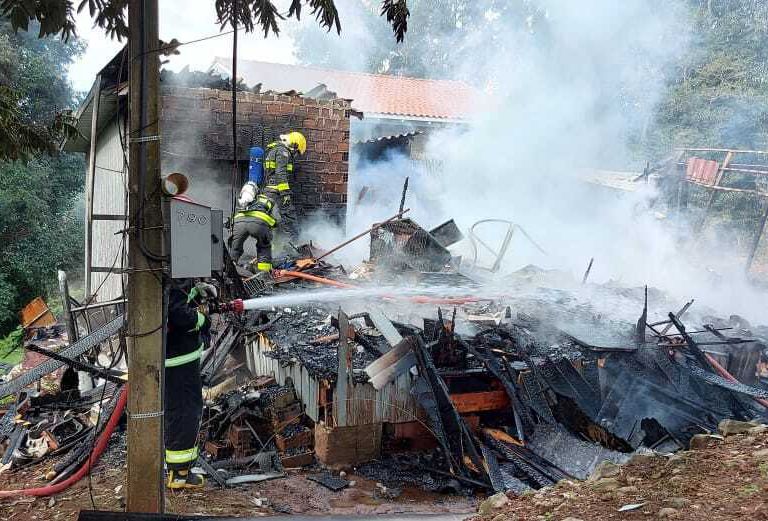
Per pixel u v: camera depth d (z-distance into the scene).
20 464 4.93
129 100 3.32
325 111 10.94
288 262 9.15
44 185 18.09
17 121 5.27
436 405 5.05
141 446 3.51
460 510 4.33
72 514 3.99
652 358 5.84
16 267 16.75
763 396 5.22
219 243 3.55
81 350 5.90
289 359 5.50
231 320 6.52
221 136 10.25
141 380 3.49
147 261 3.41
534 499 3.03
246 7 4.28
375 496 4.56
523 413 5.26
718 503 2.39
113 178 10.43
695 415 5.37
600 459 4.75
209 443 5.20
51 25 3.91
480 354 5.62
